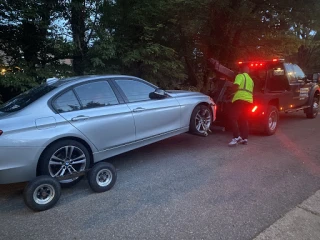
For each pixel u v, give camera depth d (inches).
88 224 112.9
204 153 202.8
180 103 199.5
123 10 303.9
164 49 317.7
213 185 146.3
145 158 194.9
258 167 171.6
